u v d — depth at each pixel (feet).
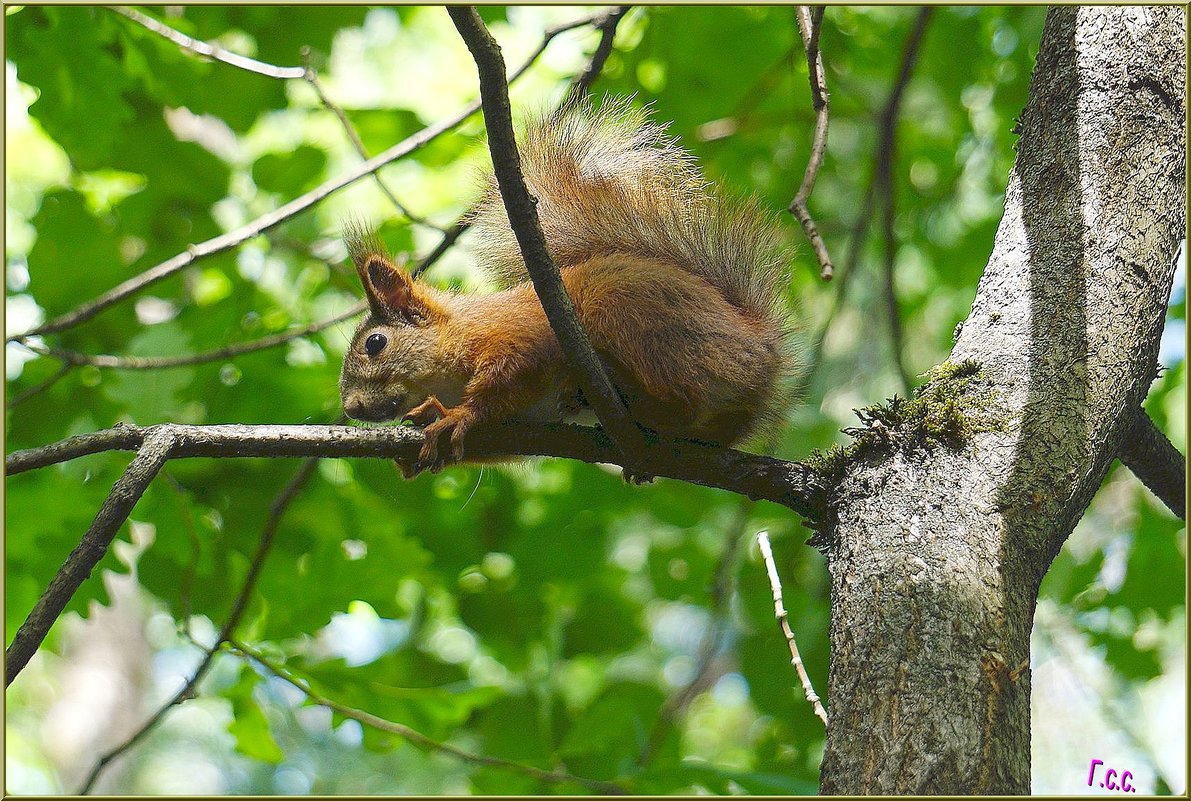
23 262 39.96
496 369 24.22
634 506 44.73
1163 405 44.73
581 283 25.13
